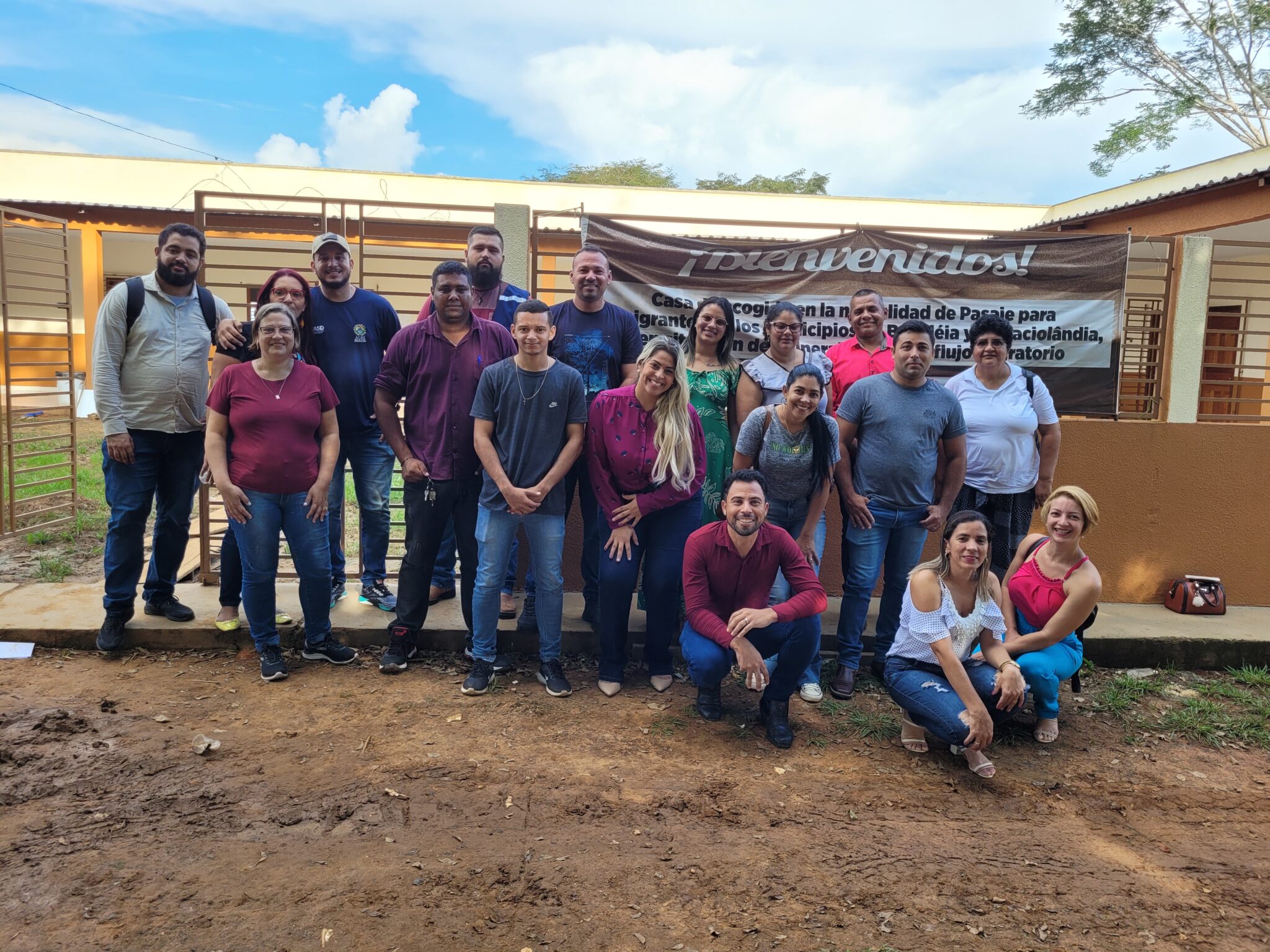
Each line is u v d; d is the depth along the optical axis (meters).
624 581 4.34
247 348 4.55
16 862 2.78
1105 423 5.93
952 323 5.83
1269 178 8.28
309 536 4.36
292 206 14.57
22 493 8.32
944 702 3.78
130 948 2.40
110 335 4.31
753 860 2.99
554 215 5.54
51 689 4.17
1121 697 4.71
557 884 2.79
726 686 4.67
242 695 4.20
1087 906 2.82
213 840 2.95
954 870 3.00
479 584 4.30
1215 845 3.29
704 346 4.74
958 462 4.56
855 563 4.55
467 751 3.72
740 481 3.86
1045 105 19.27
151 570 4.87
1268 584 6.13
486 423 4.21
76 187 15.27
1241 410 10.55
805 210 15.84
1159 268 10.59
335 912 2.59
